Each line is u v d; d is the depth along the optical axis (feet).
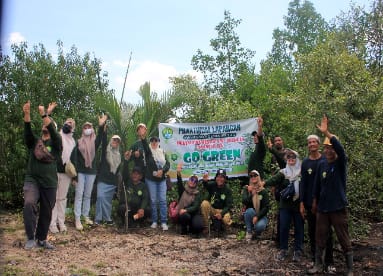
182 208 32.35
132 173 33.65
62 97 42.22
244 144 37.27
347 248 22.06
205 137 37.37
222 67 65.26
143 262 24.25
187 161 37.19
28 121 24.95
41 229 25.91
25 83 40.93
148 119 39.14
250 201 30.27
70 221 33.47
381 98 27.96
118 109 37.81
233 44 65.00
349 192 26.94
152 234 31.68
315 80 29.09
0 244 26.50
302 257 25.59
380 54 45.88
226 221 31.83
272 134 36.35
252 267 23.84
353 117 28.25
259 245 28.25
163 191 33.60
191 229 32.12
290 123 32.09
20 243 26.48
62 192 30.37
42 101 40.68
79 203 31.83
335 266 24.00
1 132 38.22
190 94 43.93
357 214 28.58
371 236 29.96
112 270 22.62
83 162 32.04
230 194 32.78
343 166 21.94
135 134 37.73
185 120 42.70
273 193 29.07
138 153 33.78
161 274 22.21
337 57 28.96
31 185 25.54
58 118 39.99
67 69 43.52
